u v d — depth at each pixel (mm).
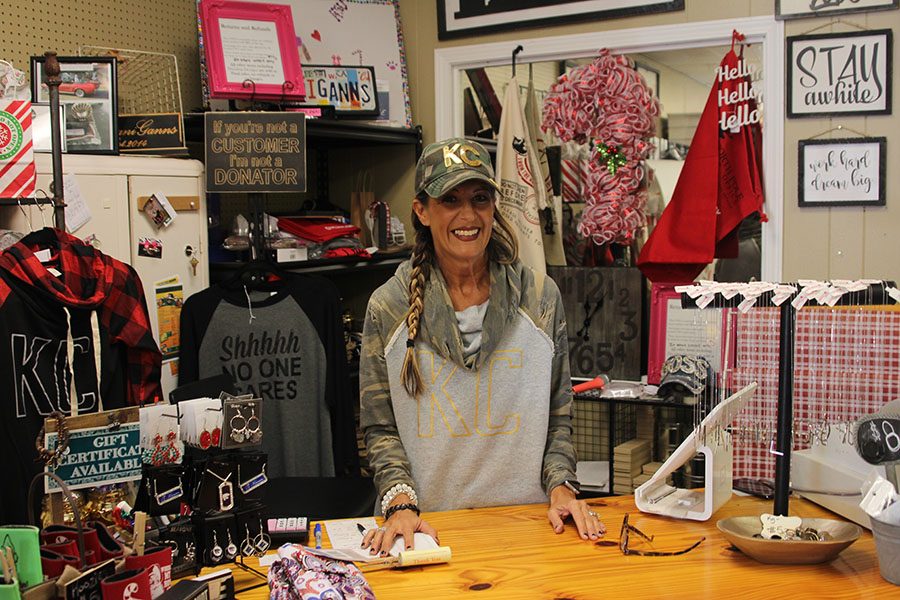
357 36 3439
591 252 3498
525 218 3174
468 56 3430
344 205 3797
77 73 2510
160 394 2432
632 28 3127
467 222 1792
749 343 1738
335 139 3447
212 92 2830
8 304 2080
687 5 3033
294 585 1346
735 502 1903
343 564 1456
